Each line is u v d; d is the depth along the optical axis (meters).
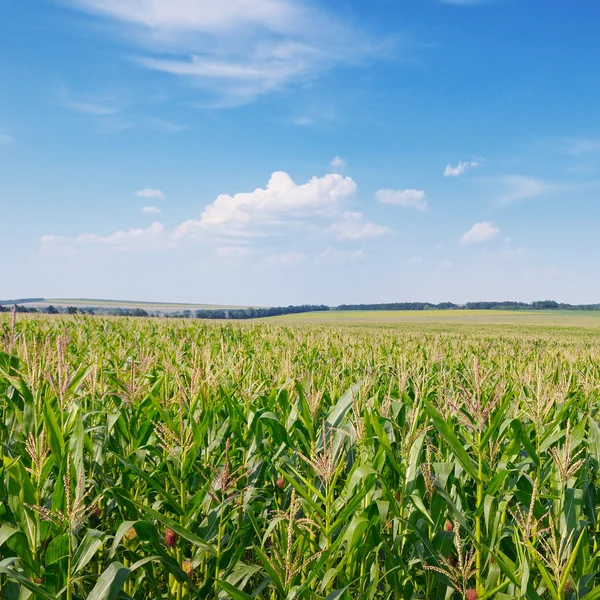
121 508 3.79
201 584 3.72
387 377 9.01
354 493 3.80
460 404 5.29
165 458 4.28
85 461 4.23
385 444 3.65
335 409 4.88
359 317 131.25
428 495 4.00
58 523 2.80
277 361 10.33
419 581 3.81
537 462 3.88
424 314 143.38
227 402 5.09
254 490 4.28
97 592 2.67
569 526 3.47
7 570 2.44
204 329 21.69
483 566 3.52
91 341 13.12
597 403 7.38
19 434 4.59
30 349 5.94
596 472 4.67
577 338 41.78
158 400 4.88
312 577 3.13
